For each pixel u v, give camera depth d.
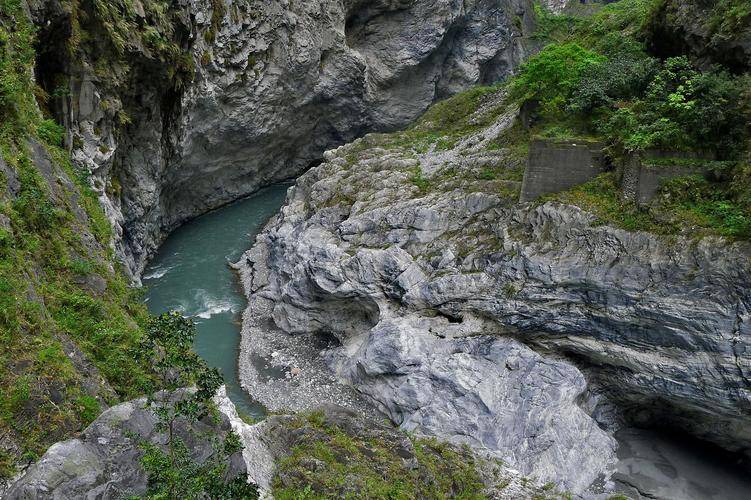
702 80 19.50
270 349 24.98
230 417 12.92
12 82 16.88
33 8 20.09
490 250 22.39
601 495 17.83
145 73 26.48
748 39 19.58
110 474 9.85
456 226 24.27
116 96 24.73
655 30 24.52
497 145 28.19
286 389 22.50
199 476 9.32
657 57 24.56
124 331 14.34
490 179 25.56
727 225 17.72
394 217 25.17
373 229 25.55
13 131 16.56
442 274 22.59
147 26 25.12
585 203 20.62
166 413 9.69
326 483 12.05
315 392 22.44
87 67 22.88
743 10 19.77
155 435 10.51
